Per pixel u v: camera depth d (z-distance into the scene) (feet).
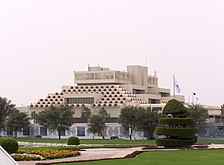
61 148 222.28
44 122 458.09
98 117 456.04
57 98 581.94
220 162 143.02
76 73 597.11
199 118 423.64
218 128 424.05
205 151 199.93
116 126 476.13
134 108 446.19
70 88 588.50
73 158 166.81
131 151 205.77
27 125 488.02
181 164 137.18
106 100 557.33
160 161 148.25
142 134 452.76
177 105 246.47
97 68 619.26
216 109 524.93
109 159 158.40
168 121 242.78
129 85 582.76
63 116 447.01
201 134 429.38
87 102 562.66
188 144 238.07
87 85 590.55
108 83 585.22
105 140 399.65
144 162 145.07
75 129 498.69
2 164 81.20
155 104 536.83
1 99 459.32
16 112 482.69
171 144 235.81
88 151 209.26
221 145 276.41
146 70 627.46
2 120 460.14
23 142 344.28
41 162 150.20
